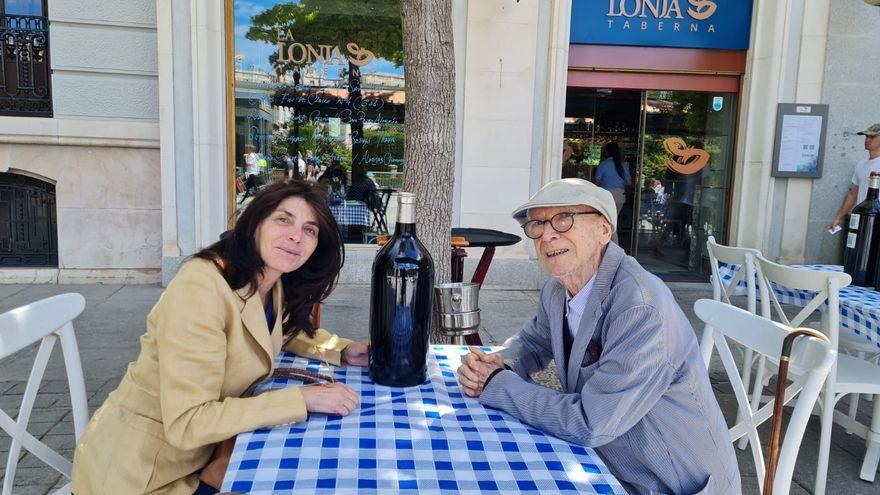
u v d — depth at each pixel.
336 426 1.43
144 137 6.39
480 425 1.48
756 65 6.88
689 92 7.31
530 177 6.68
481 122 6.50
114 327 5.09
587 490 1.20
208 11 6.13
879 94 6.78
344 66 6.80
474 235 3.75
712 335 2.23
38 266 6.69
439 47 2.79
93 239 6.55
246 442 1.34
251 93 6.68
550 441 1.42
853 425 3.15
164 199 6.27
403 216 1.69
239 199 6.76
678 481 1.60
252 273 1.60
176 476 1.58
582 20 6.89
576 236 1.64
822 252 7.04
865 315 3.00
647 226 7.71
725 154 7.43
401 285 1.66
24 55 6.41
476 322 2.06
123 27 6.27
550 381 2.42
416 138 2.86
